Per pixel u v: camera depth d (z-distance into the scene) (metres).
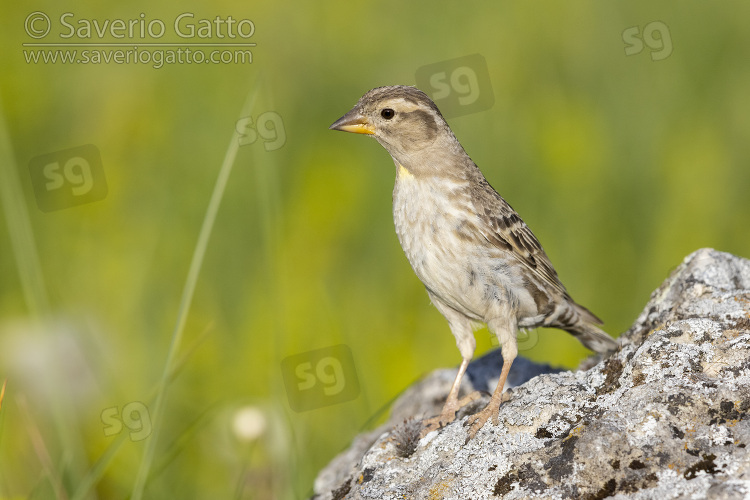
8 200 9.81
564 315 8.99
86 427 10.45
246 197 13.23
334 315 11.80
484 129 14.02
